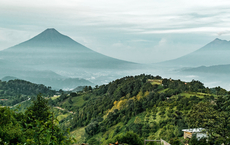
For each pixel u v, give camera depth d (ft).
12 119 51.39
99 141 294.05
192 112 143.74
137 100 379.76
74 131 387.96
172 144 153.28
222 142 119.24
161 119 263.08
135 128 267.39
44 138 38.86
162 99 338.13
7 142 40.73
